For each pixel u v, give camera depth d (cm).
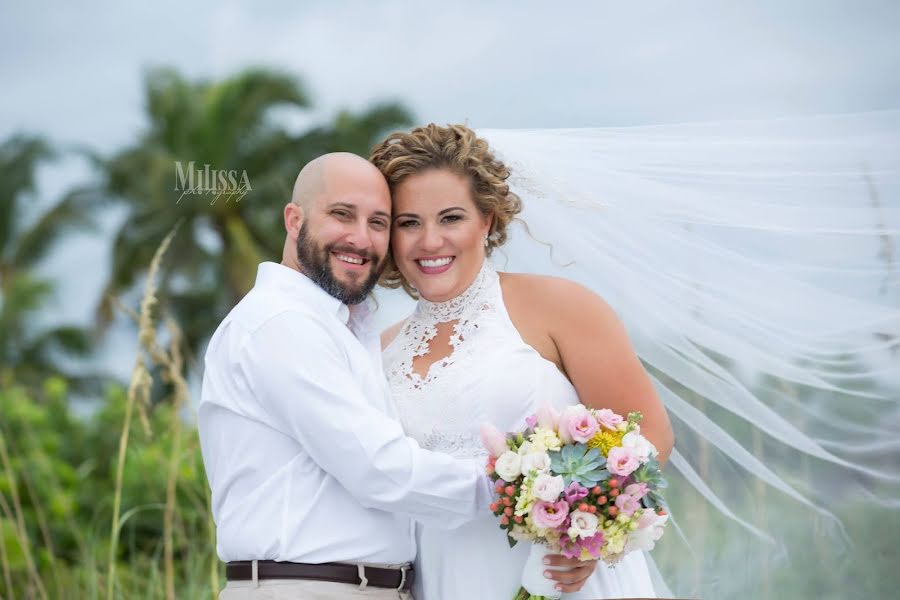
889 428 356
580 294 335
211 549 468
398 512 303
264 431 312
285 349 309
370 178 325
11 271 3438
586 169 357
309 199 325
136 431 615
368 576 306
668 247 358
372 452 299
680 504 387
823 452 358
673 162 356
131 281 3052
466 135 342
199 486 473
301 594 299
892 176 349
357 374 318
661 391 365
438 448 329
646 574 336
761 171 354
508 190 343
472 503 304
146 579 520
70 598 513
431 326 346
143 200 3058
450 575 324
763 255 355
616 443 293
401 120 3234
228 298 2978
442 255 336
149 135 3180
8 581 496
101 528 620
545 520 284
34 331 3183
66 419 810
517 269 377
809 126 353
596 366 327
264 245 3034
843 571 366
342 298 324
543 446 293
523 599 309
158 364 424
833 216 350
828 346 354
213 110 3116
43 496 657
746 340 355
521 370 326
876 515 365
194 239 2991
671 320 358
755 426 365
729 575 379
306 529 304
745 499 372
